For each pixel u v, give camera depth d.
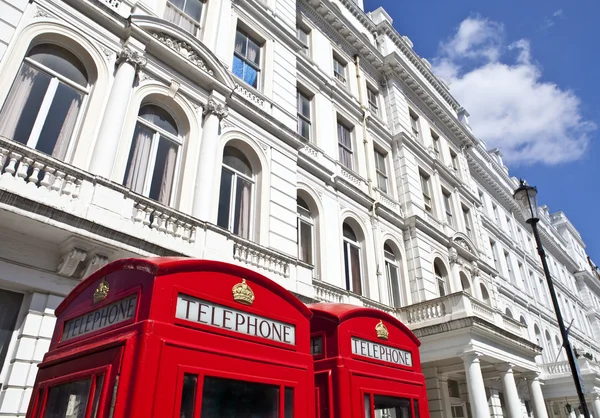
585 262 51.94
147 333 2.90
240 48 13.72
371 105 20.44
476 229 23.72
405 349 5.50
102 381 2.93
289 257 10.69
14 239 6.89
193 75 10.85
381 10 24.78
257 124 12.44
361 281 15.05
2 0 7.97
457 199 22.62
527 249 33.91
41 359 6.70
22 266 6.88
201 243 8.80
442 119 25.08
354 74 19.86
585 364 22.02
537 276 33.09
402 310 14.90
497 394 18.08
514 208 34.00
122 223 7.61
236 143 11.82
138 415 2.66
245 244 9.82
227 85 11.52
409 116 22.03
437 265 18.62
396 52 21.41
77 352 3.38
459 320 12.77
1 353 6.62
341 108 17.89
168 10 11.70
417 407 5.14
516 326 16.88
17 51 7.94
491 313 15.07
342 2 21.70
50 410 3.46
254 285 3.86
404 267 16.89
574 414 26.16
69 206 7.03
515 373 16.50
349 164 17.31
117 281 3.57
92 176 7.51
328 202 14.66
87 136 8.44
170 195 9.86
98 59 9.11
